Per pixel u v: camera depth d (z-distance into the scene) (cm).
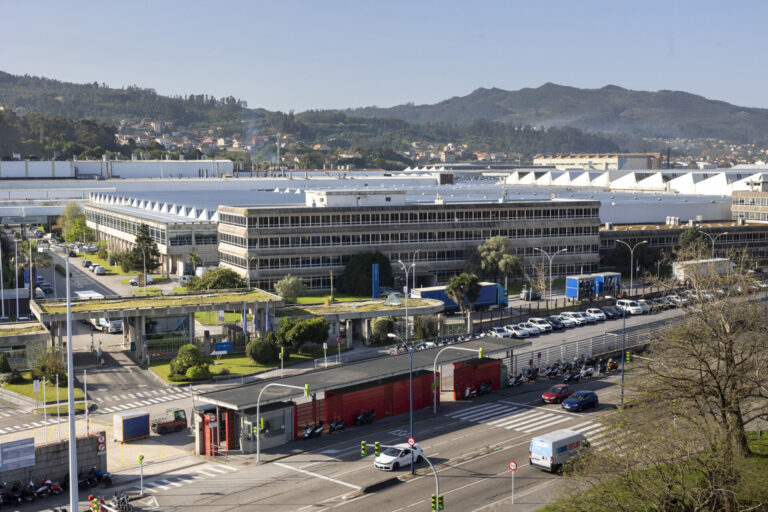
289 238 15012
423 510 5869
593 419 8206
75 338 12181
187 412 8669
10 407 8794
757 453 6575
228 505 6053
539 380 10081
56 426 8088
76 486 5306
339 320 11725
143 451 7512
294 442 7712
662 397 6144
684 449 5200
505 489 6309
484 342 10000
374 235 15638
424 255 16088
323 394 8838
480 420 8300
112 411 8719
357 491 6294
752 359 6638
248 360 10838
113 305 11056
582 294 14900
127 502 5956
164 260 18625
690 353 6444
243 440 7450
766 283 11462
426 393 8906
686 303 7756
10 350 10175
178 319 11181
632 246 18650
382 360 9081
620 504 5178
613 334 11988
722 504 5228
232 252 15375
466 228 16425
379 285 14988
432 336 12100
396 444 7500
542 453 6681
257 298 11831
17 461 6272
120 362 10762
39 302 11300
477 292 13450
